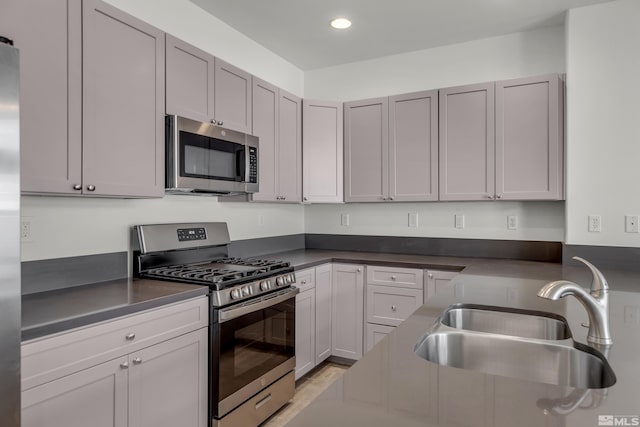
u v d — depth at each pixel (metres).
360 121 3.34
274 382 2.37
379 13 2.72
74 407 1.38
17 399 1.13
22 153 1.47
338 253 3.48
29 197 1.79
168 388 1.74
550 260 2.96
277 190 3.00
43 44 1.53
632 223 2.48
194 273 2.12
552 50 2.94
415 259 3.06
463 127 2.96
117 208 2.17
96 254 2.06
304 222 3.90
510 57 3.08
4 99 1.08
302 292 2.78
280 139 3.04
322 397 0.79
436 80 3.34
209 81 2.36
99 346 1.46
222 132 2.38
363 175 3.32
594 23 2.56
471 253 3.22
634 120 2.47
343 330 3.11
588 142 2.58
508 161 2.82
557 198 2.68
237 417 2.07
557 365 1.15
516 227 3.08
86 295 1.73
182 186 2.09
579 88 2.60
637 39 2.46
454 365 1.29
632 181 2.48
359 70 3.65
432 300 1.68
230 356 2.02
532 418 0.69
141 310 1.61
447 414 0.71
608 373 0.95
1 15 1.40
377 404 0.76
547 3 2.57
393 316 2.93
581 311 1.48
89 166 1.70
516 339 1.22
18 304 1.12
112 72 1.79
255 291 2.17
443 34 3.06
